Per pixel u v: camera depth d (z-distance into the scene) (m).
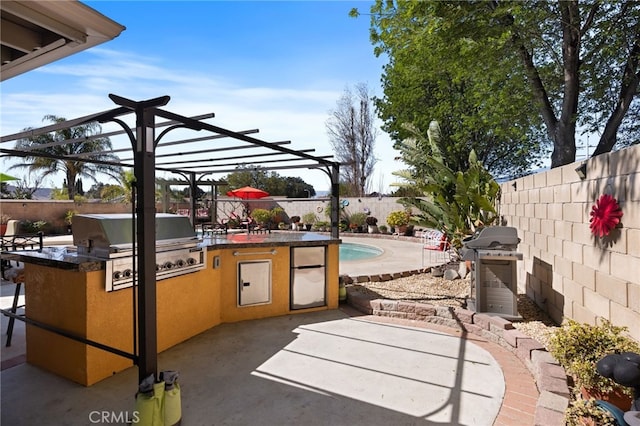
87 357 2.95
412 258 9.90
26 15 1.57
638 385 1.97
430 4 7.79
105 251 3.15
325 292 5.16
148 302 2.41
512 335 3.58
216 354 3.58
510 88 9.32
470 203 6.86
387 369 3.24
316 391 2.86
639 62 7.98
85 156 5.04
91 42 1.89
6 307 5.06
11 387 2.93
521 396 2.76
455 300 5.27
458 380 3.03
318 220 18.30
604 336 2.58
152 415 2.22
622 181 2.88
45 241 12.70
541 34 8.38
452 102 14.39
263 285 4.75
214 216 8.20
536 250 5.02
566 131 8.47
